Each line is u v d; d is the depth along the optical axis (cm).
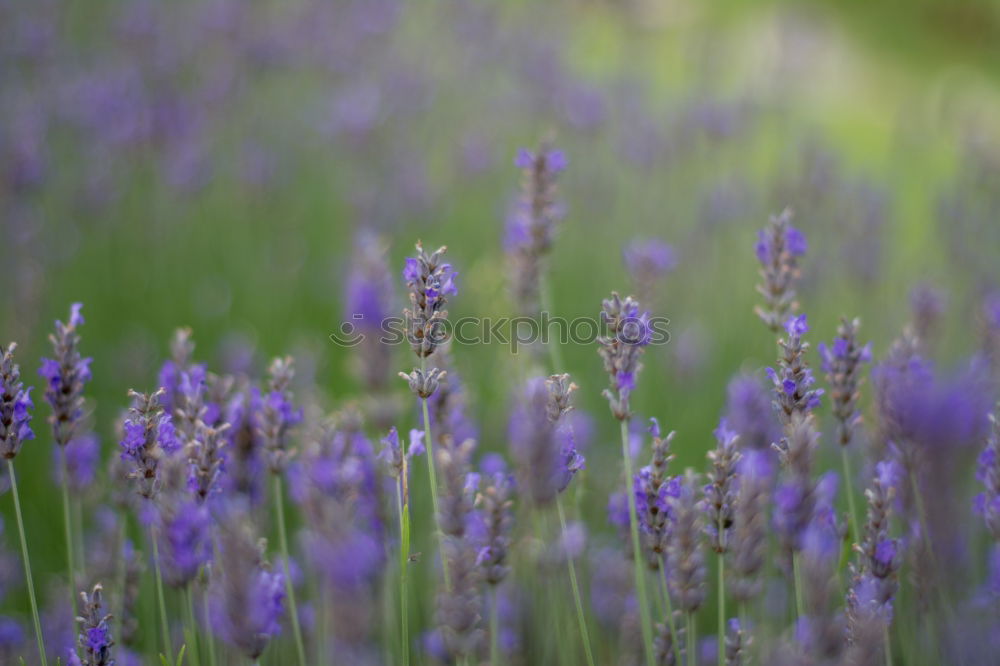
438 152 864
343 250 687
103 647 245
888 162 905
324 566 181
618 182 751
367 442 284
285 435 259
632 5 1074
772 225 303
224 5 867
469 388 491
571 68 889
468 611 220
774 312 306
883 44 1554
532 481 240
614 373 234
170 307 652
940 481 211
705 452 493
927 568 251
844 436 253
